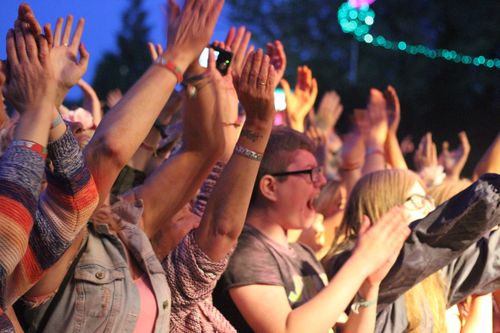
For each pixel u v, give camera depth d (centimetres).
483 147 2116
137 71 2770
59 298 316
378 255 400
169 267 374
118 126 327
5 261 265
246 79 364
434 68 2355
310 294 426
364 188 480
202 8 342
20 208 268
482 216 436
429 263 440
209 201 370
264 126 368
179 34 340
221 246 368
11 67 286
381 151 671
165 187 382
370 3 2502
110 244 330
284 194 429
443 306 470
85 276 318
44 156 280
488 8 2389
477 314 497
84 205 298
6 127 309
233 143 420
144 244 341
